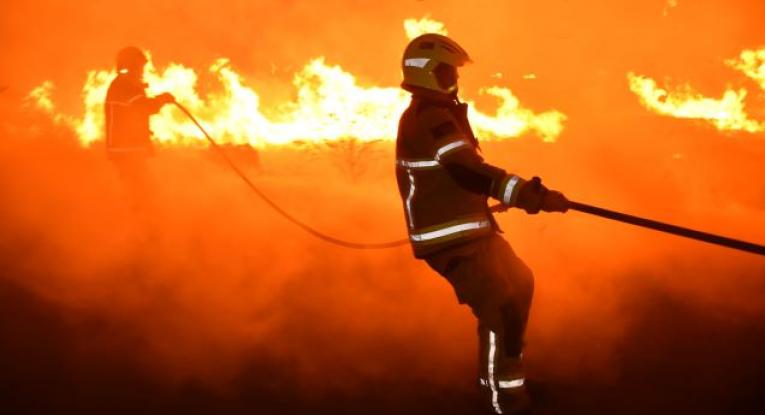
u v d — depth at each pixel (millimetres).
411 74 3320
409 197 3332
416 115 3268
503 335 3311
